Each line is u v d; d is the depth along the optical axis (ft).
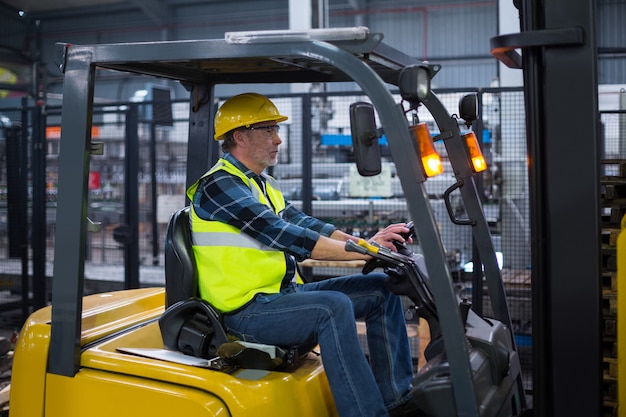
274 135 10.24
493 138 24.97
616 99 26.18
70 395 9.36
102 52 9.08
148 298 11.90
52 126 31.78
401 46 47.75
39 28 50.19
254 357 9.04
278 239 9.41
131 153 27.09
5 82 45.57
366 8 48.03
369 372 8.98
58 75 53.06
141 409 8.93
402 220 23.18
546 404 8.47
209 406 8.57
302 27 30.42
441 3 46.62
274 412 8.74
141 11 52.70
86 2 52.37
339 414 8.89
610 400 10.87
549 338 8.43
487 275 10.82
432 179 23.25
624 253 9.32
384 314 10.21
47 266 32.55
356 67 7.95
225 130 10.05
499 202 23.63
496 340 9.14
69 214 9.29
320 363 10.03
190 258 9.80
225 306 9.65
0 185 31.42
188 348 9.65
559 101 8.11
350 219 23.56
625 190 12.25
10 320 28.04
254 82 11.36
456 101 24.67
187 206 11.60
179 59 8.71
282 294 9.73
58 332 9.44
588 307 8.14
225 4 51.49
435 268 7.78
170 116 30.30
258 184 10.36
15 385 9.72
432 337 9.21
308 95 22.53
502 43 8.23
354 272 22.99
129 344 10.15
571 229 8.14
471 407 7.77
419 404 8.15
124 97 52.24
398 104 7.87
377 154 8.06
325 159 25.49
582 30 7.98
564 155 8.13
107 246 34.78
